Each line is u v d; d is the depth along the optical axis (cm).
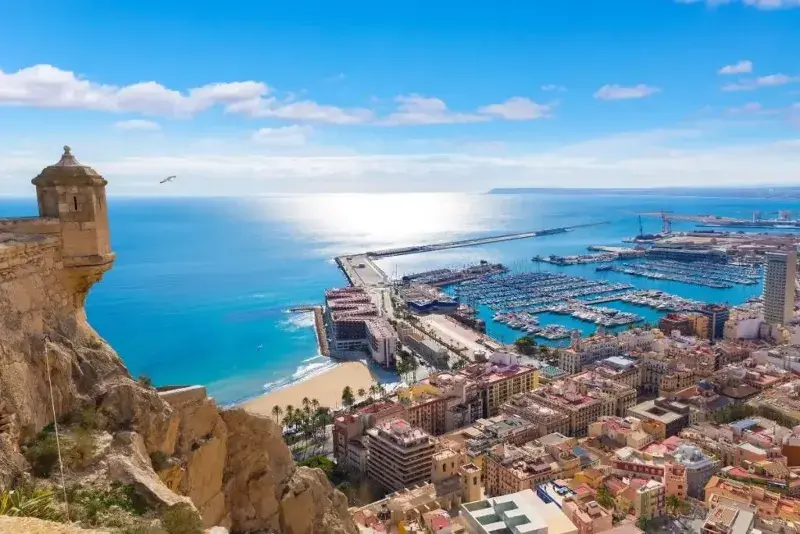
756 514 14588
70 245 5112
